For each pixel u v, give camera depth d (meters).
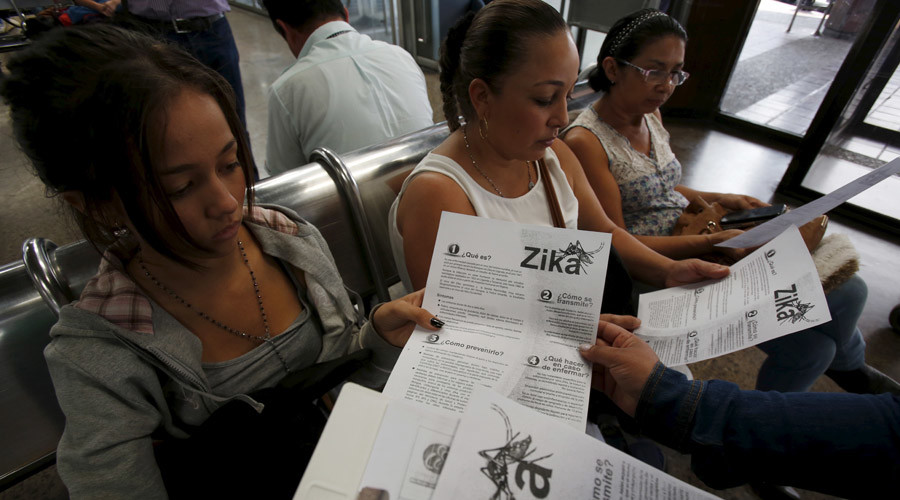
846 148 2.83
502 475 0.46
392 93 1.54
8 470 0.87
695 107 3.77
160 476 0.65
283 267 0.85
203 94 0.52
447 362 0.61
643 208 1.44
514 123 0.86
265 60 4.80
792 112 3.66
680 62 1.25
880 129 2.78
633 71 1.26
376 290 1.27
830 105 2.47
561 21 0.82
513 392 0.58
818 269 1.10
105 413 0.60
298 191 1.07
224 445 0.64
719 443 0.57
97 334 0.59
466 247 0.69
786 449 0.54
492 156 0.98
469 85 0.89
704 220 1.40
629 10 2.95
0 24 3.68
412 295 0.75
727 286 0.93
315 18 1.53
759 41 4.88
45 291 0.78
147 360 0.64
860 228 2.53
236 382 0.76
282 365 0.81
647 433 0.63
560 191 1.07
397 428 0.48
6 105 0.47
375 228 1.23
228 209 0.56
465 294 0.68
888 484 0.50
